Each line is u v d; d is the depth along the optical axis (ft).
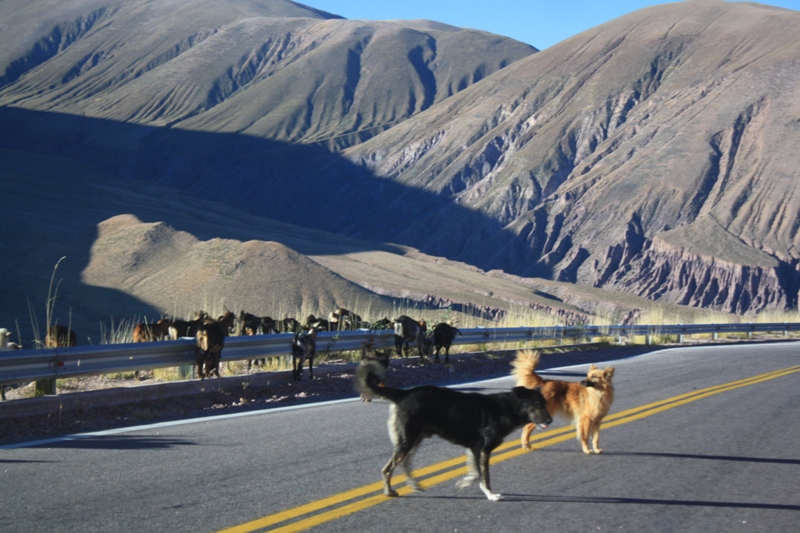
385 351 55.26
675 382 48.70
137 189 461.37
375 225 479.00
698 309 302.66
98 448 27.17
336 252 311.68
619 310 295.07
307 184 549.13
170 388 37.70
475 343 64.49
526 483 23.57
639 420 34.96
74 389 39.55
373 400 39.40
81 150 632.38
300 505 20.47
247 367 50.26
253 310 169.48
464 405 21.54
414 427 21.36
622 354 70.74
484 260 397.80
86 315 156.35
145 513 19.61
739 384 48.16
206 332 40.86
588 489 22.97
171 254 204.03
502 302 245.24
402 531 18.56
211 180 577.02
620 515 20.35
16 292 165.37
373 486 22.53
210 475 23.44
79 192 365.40
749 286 331.36
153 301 172.24
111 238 213.05
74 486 22.07
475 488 22.81
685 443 30.04
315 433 30.22
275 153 599.16
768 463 26.84
